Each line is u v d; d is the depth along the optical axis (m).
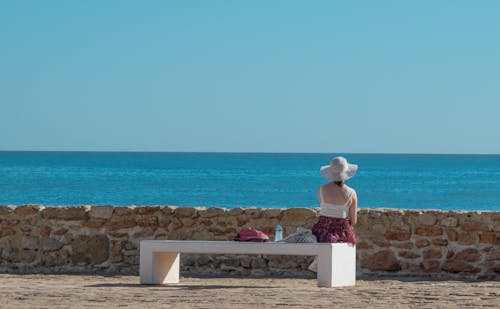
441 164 165.12
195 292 11.33
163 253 13.35
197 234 15.64
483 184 81.06
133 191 64.88
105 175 92.88
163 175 95.06
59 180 80.12
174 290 11.70
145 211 15.71
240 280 14.53
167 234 15.67
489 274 15.07
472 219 15.13
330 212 12.80
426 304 9.94
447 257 15.17
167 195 61.38
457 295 10.85
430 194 66.12
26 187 68.06
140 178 86.50
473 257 15.12
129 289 11.89
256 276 15.22
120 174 96.31
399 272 15.26
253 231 12.93
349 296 10.73
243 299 10.37
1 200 54.66
